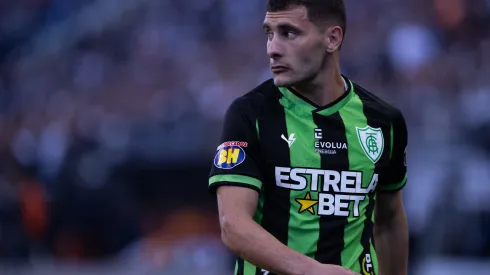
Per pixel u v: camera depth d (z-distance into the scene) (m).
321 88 10.80
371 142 10.92
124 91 43.44
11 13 55.19
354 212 10.73
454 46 39.34
